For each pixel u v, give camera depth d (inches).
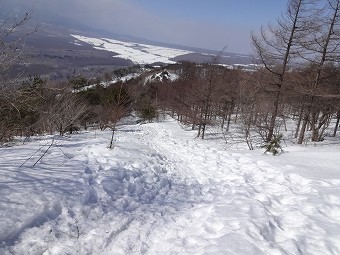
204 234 179.2
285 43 653.9
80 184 217.3
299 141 724.7
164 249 163.5
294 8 629.3
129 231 177.6
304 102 693.3
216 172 384.5
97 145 422.0
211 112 1170.6
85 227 169.9
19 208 160.2
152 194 256.5
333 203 247.4
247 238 170.7
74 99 660.7
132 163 337.1
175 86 1576.0
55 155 297.6
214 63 948.0
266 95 732.0
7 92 214.2
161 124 1343.5
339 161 422.6
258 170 381.7
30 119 448.5
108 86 1061.8
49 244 147.2
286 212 226.1
